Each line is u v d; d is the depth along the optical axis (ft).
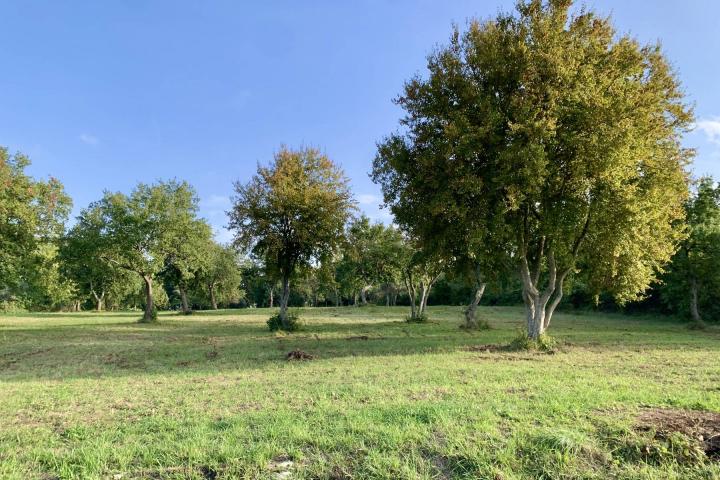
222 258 191.31
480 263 61.52
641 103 45.98
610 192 44.75
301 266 84.69
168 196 112.78
